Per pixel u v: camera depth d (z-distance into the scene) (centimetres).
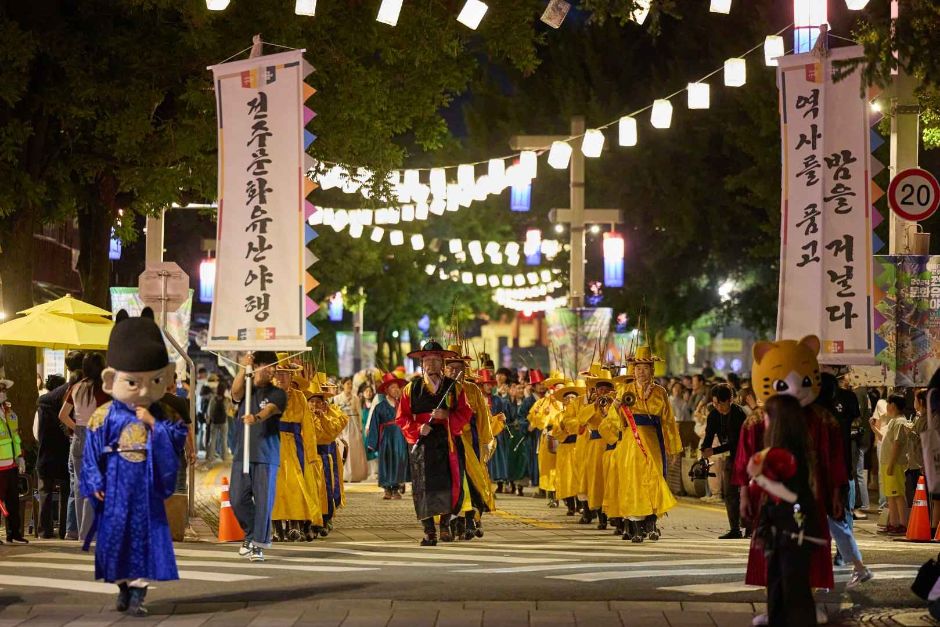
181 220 5019
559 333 3341
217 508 2686
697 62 5025
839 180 1612
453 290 6888
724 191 4828
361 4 2767
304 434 2030
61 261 4644
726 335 8619
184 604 1330
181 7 2436
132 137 2520
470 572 1580
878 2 1659
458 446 1944
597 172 5244
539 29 5772
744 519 1181
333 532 2202
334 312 6250
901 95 2273
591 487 2197
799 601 1122
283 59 1670
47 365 3553
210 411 4331
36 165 2567
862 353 1600
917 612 1271
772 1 4288
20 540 1986
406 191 3188
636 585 1458
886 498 2227
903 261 2131
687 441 3153
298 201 1664
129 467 1274
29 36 2347
